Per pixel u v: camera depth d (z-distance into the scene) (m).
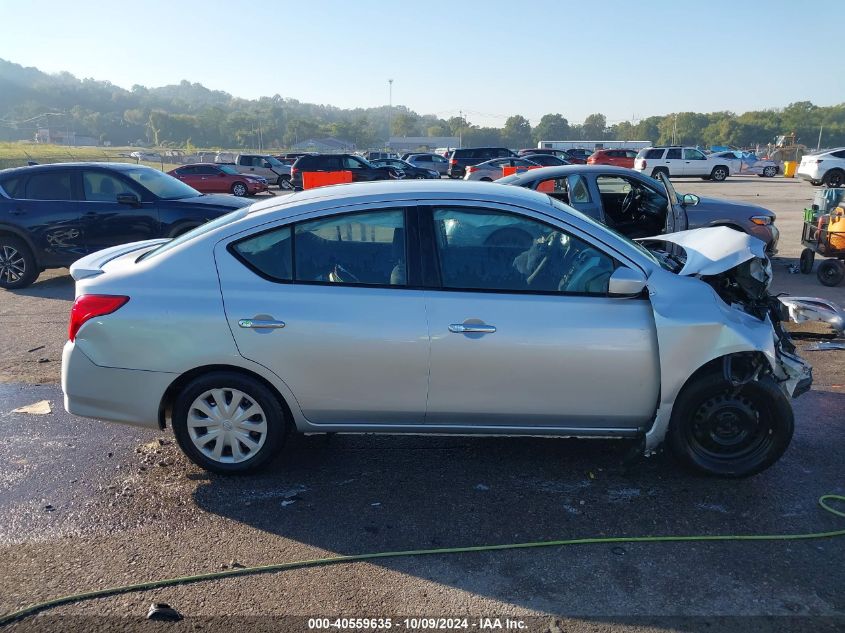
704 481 3.97
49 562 3.25
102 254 4.55
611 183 8.39
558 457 4.30
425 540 3.40
